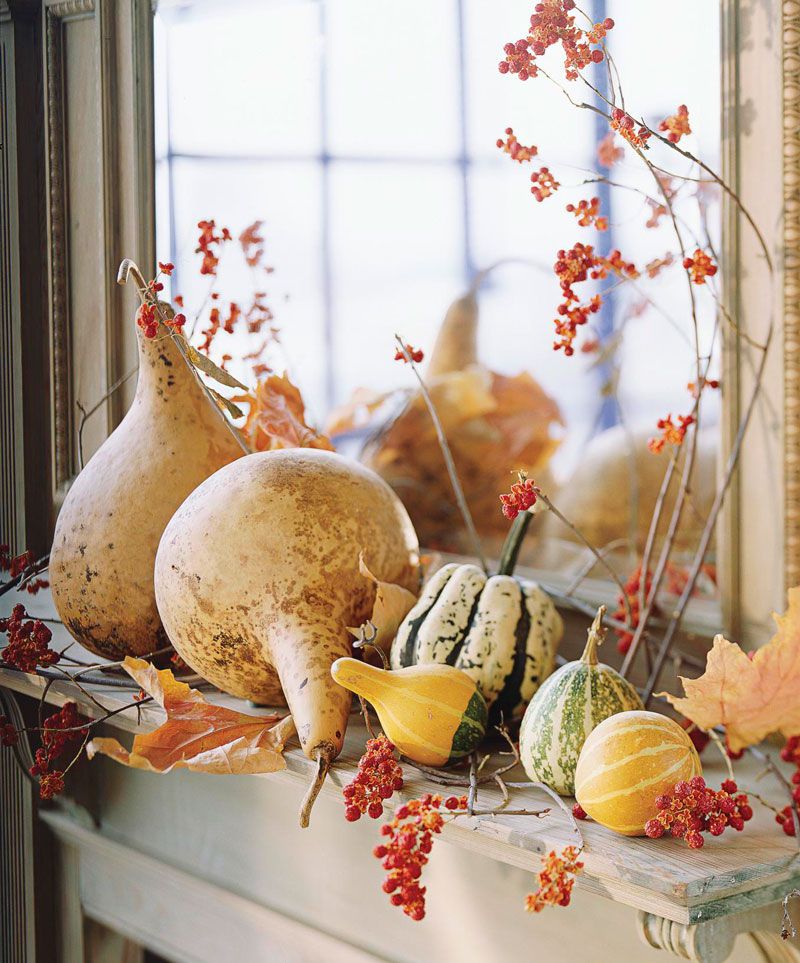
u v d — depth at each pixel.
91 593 0.80
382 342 1.03
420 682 0.64
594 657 0.63
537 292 0.94
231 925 1.03
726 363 0.75
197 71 1.02
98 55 1.01
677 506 0.76
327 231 1.05
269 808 1.00
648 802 0.55
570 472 0.91
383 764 0.60
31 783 1.16
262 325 1.08
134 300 1.02
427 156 0.99
